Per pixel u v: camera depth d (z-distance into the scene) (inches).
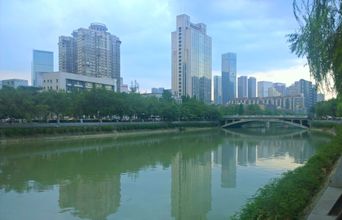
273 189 706.8
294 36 874.8
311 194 763.4
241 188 1432.1
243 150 2960.1
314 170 932.0
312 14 612.7
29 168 1979.6
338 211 621.3
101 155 2578.7
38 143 3297.2
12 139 3243.1
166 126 5802.2
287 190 691.4
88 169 1952.5
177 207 1155.3
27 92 4062.5
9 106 3319.4
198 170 1911.9
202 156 2541.8
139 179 1653.5
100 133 4397.1
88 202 1243.2
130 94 5467.5
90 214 1100.5
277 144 3521.2
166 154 2662.4
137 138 4281.5
